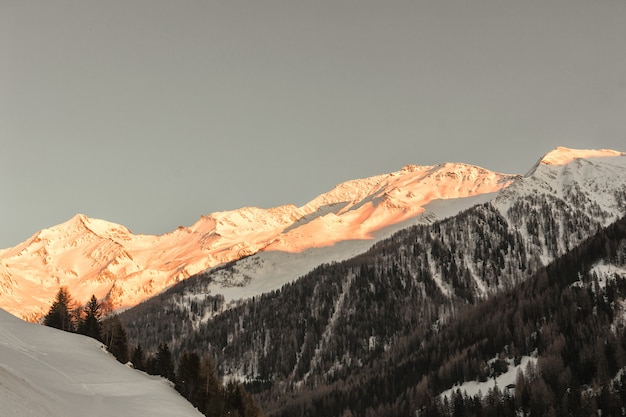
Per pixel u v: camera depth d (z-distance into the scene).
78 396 73.56
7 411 51.25
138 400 81.75
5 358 76.12
